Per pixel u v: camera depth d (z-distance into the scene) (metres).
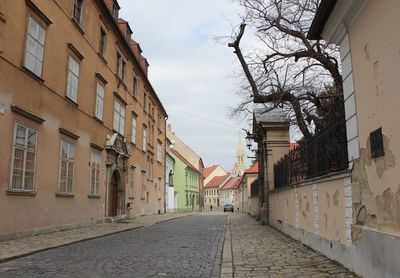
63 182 18.14
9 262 9.75
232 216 41.53
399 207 6.18
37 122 15.63
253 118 23.12
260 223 24.69
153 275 8.27
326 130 10.45
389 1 6.50
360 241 7.71
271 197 21.88
